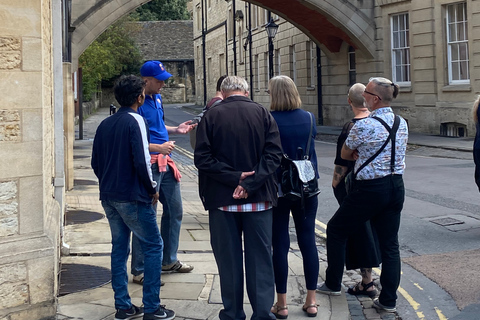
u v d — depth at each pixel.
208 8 50.69
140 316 4.26
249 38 34.97
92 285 4.92
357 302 4.75
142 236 4.10
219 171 3.78
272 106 4.39
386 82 4.36
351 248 4.86
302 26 24.59
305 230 4.37
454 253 6.02
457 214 7.86
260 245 3.88
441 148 16.11
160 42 64.38
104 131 4.17
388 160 4.28
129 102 4.18
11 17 3.90
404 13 21.27
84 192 9.72
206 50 52.66
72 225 7.12
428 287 5.05
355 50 23.53
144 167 3.97
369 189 4.29
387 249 4.46
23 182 3.99
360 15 22.22
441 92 19.45
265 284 3.86
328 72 26.39
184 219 7.73
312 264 4.33
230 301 3.88
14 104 3.93
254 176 3.76
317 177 4.37
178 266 5.25
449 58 19.25
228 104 3.93
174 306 4.42
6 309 3.89
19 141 3.96
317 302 4.62
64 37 10.02
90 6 19.14
